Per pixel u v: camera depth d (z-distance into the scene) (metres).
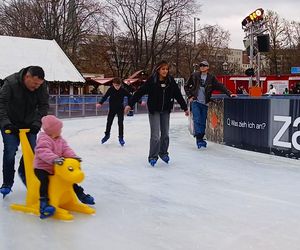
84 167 7.23
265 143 8.08
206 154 8.44
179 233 3.98
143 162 7.72
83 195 4.85
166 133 7.41
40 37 43.22
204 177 6.41
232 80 34.94
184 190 5.62
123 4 48.16
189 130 13.02
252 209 4.75
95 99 23.55
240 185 5.90
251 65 17.39
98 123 17.62
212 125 10.04
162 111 7.31
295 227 4.15
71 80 31.12
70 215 4.33
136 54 49.25
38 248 3.60
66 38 44.59
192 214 4.57
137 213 4.59
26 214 4.49
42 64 30.70
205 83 9.00
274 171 6.78
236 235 3.92
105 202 5.02
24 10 44.00
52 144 4.35
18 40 31.56
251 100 8.40
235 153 8.48
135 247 3.62
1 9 44.78
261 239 3.82
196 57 57.38
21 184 5.84
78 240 3.78
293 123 7.47
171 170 6.95
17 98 4.82
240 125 8.79
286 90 31.91
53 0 42.97
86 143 10.48
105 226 4.16
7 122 4.70
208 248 3.60
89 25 44.69
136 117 21.91
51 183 4.35
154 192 5.52
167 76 7.15
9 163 5.01
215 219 4.39
